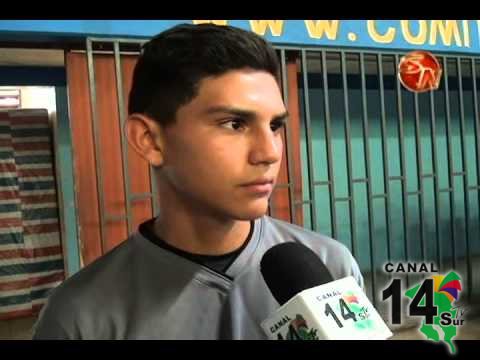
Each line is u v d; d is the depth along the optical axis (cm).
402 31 264
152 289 69
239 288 70
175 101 58
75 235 360
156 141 63
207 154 57
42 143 381
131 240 75
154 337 66
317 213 338
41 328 68
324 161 340
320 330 59
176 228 70
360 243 351
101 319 67
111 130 218
